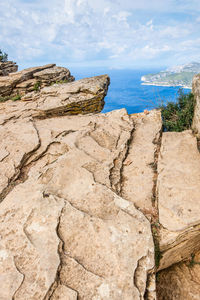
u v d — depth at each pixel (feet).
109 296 7.34
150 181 13.52
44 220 10.00
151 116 22.15
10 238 9.24
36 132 18.79
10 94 47.09
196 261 12.35
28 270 8.00
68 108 28.68
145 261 8.55
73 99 29.66
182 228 9.86
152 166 14.85
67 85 33.91
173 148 15.98
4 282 7.63
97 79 36.17
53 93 32.04
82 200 11.26
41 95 32.58
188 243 10.99
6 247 8.87
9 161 15.16
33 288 7.42
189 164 13.88
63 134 18.33
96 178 13.01
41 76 48.62
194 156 14.73
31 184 12.57
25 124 20.88
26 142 17.08
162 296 10.73
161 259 10.32
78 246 9.01
